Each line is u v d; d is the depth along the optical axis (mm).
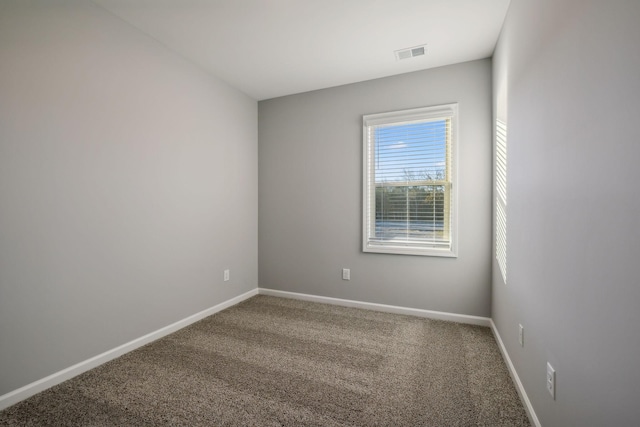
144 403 1701
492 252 2777
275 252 3820
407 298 3154
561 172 1201
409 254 3125
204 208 3057
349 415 1610
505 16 2188
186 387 1859
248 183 3730
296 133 3674
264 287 3875
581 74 1035
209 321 2961
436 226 3055
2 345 1651
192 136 2906
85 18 2012
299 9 2145
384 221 3273
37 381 1794
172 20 2264
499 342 2398
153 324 2527
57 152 1875
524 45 1692
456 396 1774
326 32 2430
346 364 2145
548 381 1321
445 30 2393
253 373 2023
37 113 1779
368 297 3332
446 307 2996
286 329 2766
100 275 2127
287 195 3734
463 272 2922
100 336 2131
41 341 1812
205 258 3076
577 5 1062
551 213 1304
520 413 1626
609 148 871
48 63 1826
